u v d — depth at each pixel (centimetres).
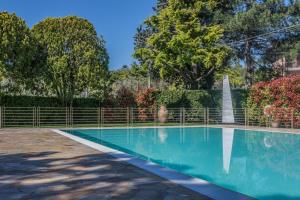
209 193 603
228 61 3139
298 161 1226
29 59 2308
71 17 2486
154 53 2830
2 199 576
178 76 3309
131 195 597
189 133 2170
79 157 1000
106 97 2650
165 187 647
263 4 3020
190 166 1134
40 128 2152
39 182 695
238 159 1273
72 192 620
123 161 931
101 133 2161
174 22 2797
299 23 3031
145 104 2808
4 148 1204
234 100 2755
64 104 2486
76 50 2436
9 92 2334
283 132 2003
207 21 3139
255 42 3231
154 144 1734
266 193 786
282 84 2280
